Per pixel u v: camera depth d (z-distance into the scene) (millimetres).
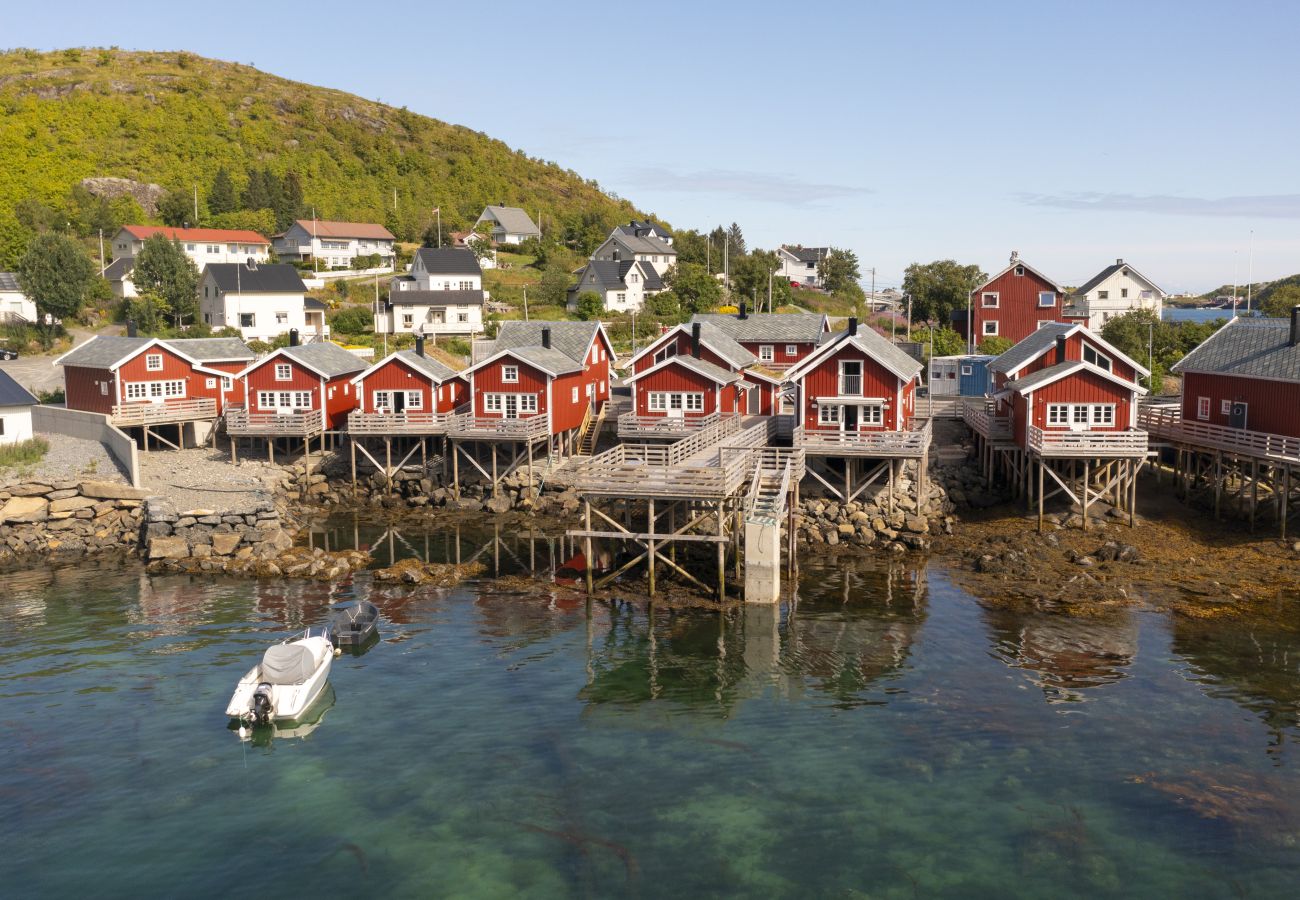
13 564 42219
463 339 92500
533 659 30312
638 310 108375
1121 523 43219
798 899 18188
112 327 89438
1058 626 32250
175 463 55531
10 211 121938
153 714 26422
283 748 24391
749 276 119500
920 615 33812
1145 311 79125
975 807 21250
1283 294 92938
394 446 58500
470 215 167125
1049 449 42562
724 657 30312
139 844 20219
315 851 19906
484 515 51000
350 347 87562
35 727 25578
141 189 139250
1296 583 35438
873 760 23453
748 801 21641
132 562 42406
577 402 58312
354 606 33500
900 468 45688
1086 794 21703
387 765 23484
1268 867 19000
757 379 58844
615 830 20562
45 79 175375
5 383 52406
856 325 49469
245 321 90062
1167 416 50156
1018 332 80938
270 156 164250
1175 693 26859
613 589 37094
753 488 38625
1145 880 18656
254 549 41781
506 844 20094
